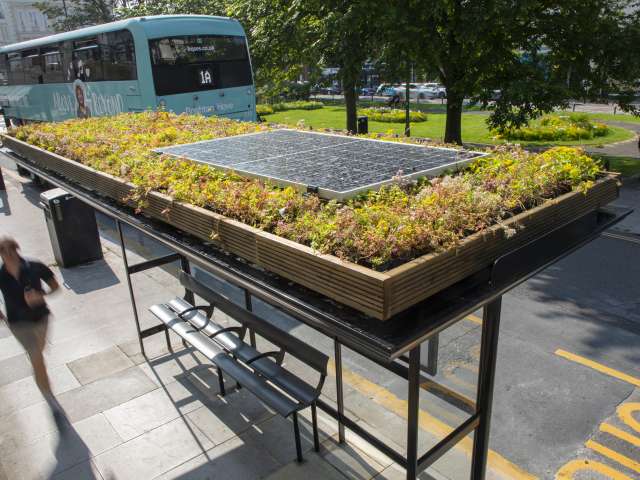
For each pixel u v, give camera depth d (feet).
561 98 46.42
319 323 9.43
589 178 13.39
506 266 10.39
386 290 8.13
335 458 15.20
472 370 14.67
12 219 40.57
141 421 17.07
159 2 92.99
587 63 48.78
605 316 23.25
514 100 47.14
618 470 14.85
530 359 20.13
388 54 46.32
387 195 11.93
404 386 17.66
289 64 62.54
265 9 58.80
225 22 46.21
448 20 45.96
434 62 47.50
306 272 9.68
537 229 11.40
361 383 18.11
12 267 17.19
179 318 19.38
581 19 45.73
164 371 19.74
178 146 20.01
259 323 16.17
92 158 20.81
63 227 29.63
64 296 26.61
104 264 30.86
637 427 16.44
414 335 8.48
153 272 29.22
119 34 43.60
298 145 18.49
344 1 48.60
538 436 16.17
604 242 31.89
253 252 11.10
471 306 9.45
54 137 26.61
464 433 12.29
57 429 16.84
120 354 20.98
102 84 48.34
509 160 14.37
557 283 26.68
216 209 12.79
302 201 11.93
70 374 19.74
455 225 10.02
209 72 45.44
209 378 19.21
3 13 212.64
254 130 24.18
